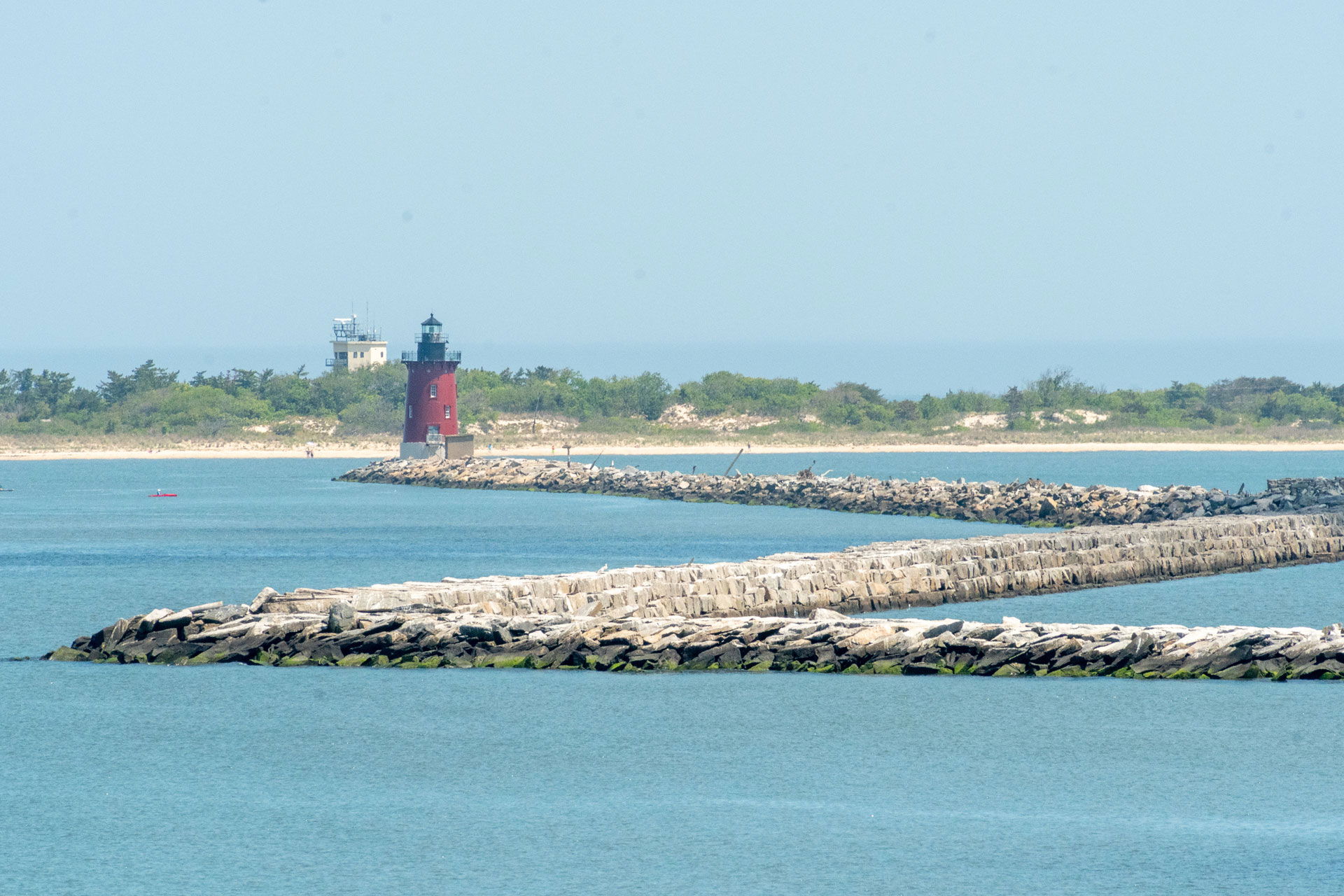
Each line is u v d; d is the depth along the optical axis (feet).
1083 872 319.68
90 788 383.86
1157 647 503.20
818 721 444.14
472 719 447.83
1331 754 407.85
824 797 374.43
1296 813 360.07
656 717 449.06
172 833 346.95
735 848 335.88
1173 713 450.71
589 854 332.19
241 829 350.23
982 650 505.25
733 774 393.50
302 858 329.72
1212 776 389.39
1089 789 379.55
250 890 311.27
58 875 319.68
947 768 397.39
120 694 479.41
